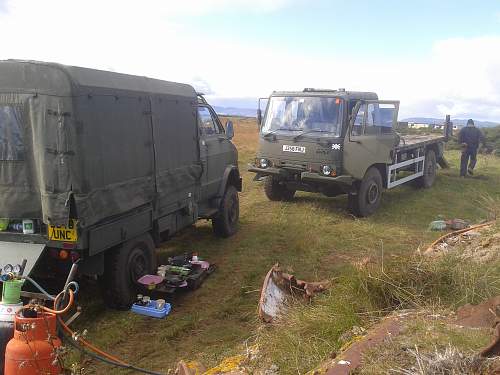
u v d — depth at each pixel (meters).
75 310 5.49
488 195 12.44
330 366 3.13
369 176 10.20
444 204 11.64
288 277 4.97
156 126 6.17
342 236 8.69
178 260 6.62
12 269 4.64
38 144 4.78
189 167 7.08
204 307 5.77
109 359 4.20
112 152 5.29
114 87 5.33
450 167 17.20
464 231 7.03
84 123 4.84
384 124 10.59
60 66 4.70
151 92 6.05
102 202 5.10
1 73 4.83
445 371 2.73
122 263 5.49
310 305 4.58
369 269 4.66
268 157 10.48
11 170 4.93
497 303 3.65
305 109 10.16
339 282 4.79
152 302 5.58
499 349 2.87
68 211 4.75
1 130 4.88
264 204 11.10
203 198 7.71
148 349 4.79
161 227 6.41
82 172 4.81
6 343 3.42
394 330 3.50
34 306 3.22
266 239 8.45
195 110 7.25
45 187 4.79
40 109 4.75
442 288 4.34
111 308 5.59
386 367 2.89
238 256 7.55
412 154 12.45
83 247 4.84
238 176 8.81
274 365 3.70
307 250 7.83
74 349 4.48
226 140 8.45
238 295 6.10
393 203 11.60
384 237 8.70
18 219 4.99
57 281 5.32
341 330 3.92
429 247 6.34
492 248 5.84
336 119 9.75
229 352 4.43
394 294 4.35
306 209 10.61
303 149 9.96
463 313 3.77
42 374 3.13
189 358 4.59
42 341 3.17
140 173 5.84
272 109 10.59
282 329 4.14
